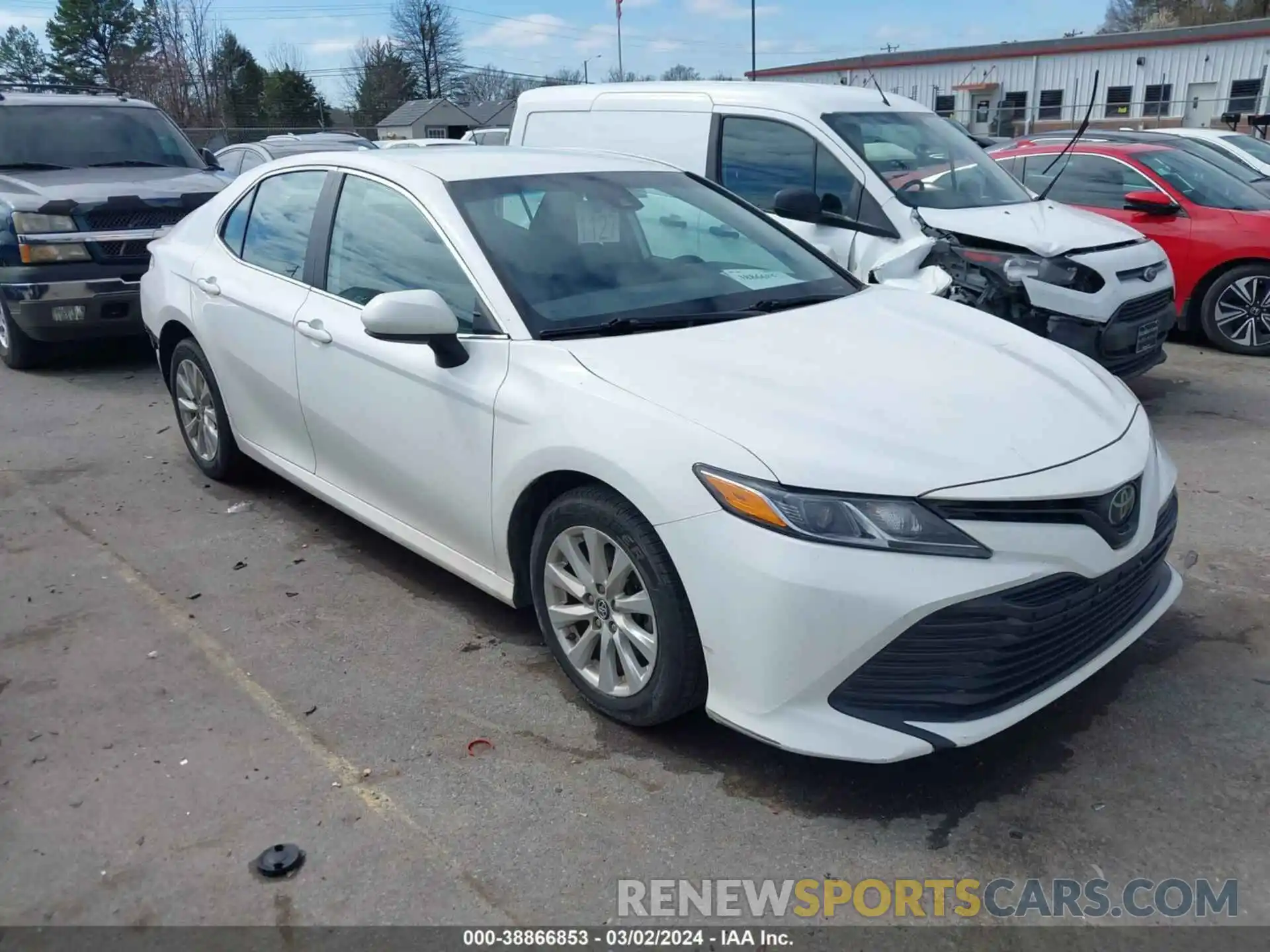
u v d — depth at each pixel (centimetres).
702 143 694
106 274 790
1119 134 947
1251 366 798
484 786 315
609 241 411
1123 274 638
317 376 439
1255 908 266
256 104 5191
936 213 641
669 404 314
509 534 361
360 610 427
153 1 4778
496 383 355
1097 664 316
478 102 5597
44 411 723
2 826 301
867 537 280
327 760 329
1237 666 373
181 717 353
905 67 3656
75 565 473
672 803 307
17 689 372
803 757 326
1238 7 5619
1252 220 812
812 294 418
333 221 450
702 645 303
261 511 533
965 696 288
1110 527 303
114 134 923
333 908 270
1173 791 309
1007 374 346
